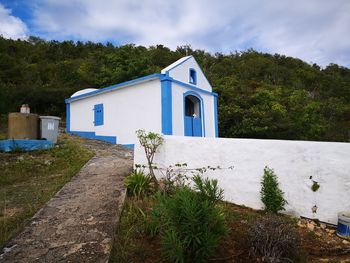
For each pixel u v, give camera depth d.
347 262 3.30
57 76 29.31
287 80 45.34
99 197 4.88
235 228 4.05
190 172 5.85
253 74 44.81
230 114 18.25
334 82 49.34
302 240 3.83
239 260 3.23
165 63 36.28
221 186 5.46
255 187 5.06
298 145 4.67
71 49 44.38
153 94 10.96
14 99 20.67
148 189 5.33
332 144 4.37
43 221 3.91
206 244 2.87
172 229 2.96
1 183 6.17
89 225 3.76
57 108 22.00
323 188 4.40
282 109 21.44
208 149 5.70
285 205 4.74
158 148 6.39
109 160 8.25
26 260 2.93
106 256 2.99
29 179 6.62
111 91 12.68
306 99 27.84
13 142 8.31
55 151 8.79
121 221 3.96
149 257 3.14
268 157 4.97
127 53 25.44
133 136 11.50
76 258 2.96
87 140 12.35
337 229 4.10
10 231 3.75
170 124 10.37
